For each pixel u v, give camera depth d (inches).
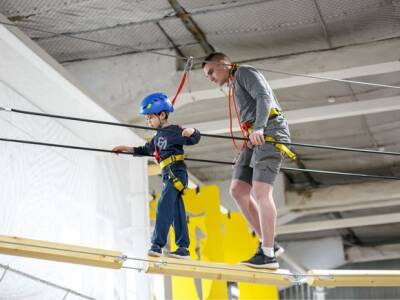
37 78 372.5
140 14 404.8
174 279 479.2
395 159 601.0
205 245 483.8
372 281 293.9
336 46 437.1
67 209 407.8
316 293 831.7
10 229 358.0
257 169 280.4
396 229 772.0
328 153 588.7
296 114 482.6
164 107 293.3
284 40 431.5
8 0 386.3
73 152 424.8
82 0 388.8
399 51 424.8
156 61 439.5
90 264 272.7
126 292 433.4
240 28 420.5
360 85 484.1
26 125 385.7
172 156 288.8
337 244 794.8
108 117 414.6
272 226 278.8
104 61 446.0
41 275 376.5
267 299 518.0
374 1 399.2
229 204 617.0
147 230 442.0
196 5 398.3
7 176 362.6
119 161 450.3
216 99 487.8
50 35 422.0
